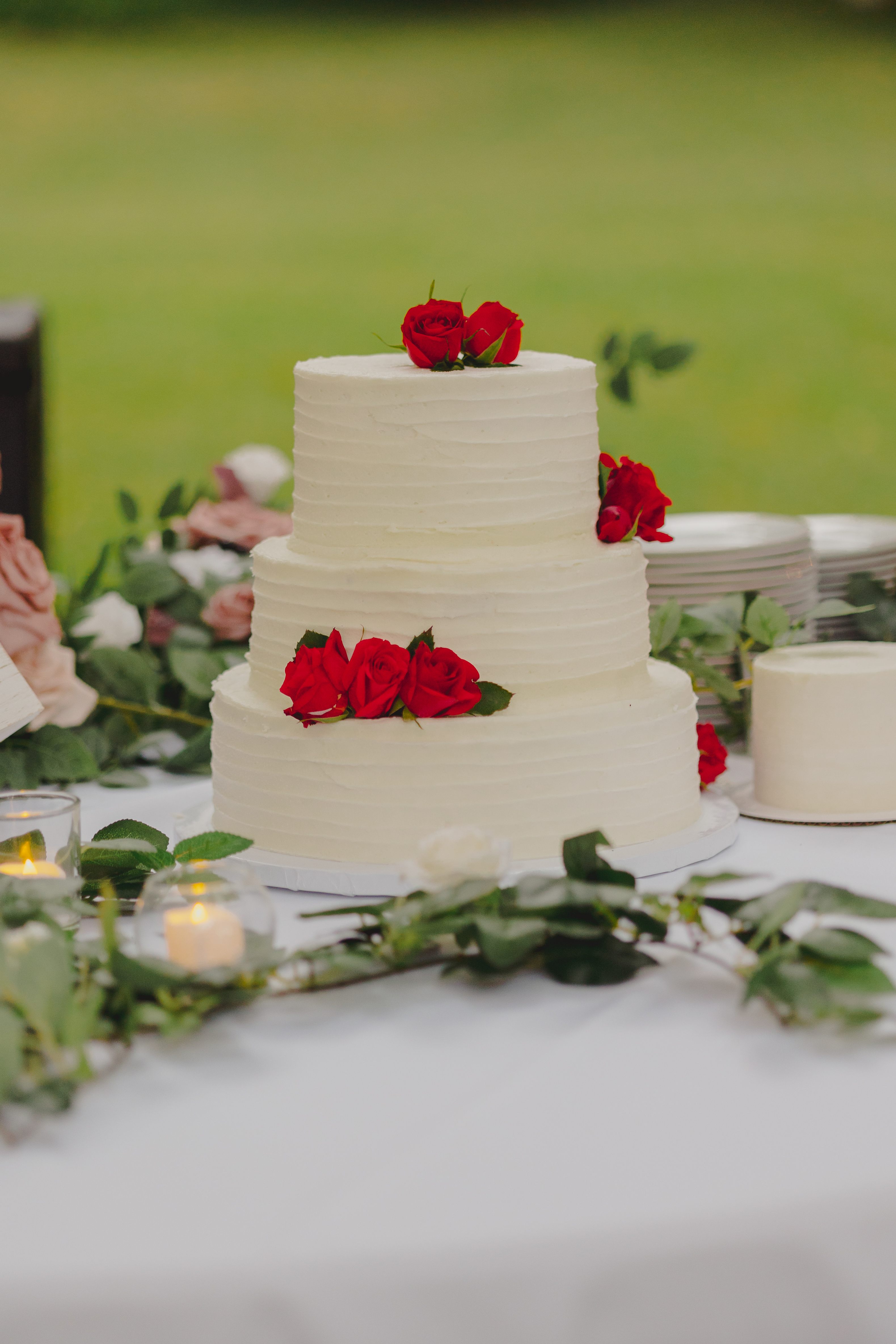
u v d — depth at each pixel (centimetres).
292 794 195
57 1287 112
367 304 1405
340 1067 143
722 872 188
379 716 190
